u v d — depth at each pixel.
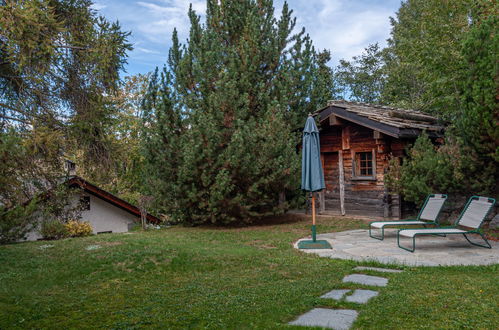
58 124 6.94
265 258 7.20
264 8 13.40
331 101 13.30
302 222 12.39
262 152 11.34
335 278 5.50
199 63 11.56
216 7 13.15
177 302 4.76
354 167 13.00
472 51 8.30
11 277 6.30
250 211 12.56
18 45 5.65
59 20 6.88
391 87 23.84
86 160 7.55
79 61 6.96
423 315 3.81
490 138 8.19
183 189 11.61
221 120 11.41
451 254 6.78
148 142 11.93
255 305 4.46
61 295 5.31
